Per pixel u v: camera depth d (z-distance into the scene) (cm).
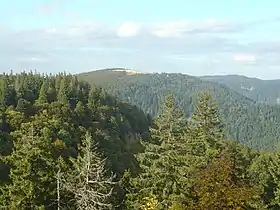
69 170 3028
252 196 1552
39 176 2772
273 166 4275
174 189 2486
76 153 6712
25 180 2703
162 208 2462
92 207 2527
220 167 1606
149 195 2564
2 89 10425
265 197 4106
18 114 8800
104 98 12500
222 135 3459
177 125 2744
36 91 12188
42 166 2822
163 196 2519
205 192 1564
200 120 3462
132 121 12369
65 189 2808
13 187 2717
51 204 2772
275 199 4016
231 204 1510
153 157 2666
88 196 2559
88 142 2828
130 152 9000
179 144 2697
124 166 6944
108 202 2889
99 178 2638
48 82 12888
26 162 2722
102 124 10369
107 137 9181
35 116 9138
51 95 11631
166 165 2578
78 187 2691
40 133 6806
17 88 11506
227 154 1730
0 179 3819
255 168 4553
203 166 1950
